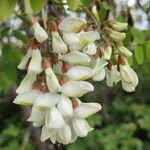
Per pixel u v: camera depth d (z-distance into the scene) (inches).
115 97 30.5
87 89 8.0
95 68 9.0
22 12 11.3
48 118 7.8
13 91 16.6
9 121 33.3
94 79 9.1
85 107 8.1
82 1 10.9
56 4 10.4
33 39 8.2
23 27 13.6
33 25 8.2
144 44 11.9
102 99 16.6
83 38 8.6
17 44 15.3
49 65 8.0
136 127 33.4
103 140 31.2
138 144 31.7
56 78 7.9
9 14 8.1
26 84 8.1
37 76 8.2
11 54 12.7
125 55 9.7
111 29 9.8
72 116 7.9
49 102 7.8
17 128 32.7
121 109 34.2
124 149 31.4
